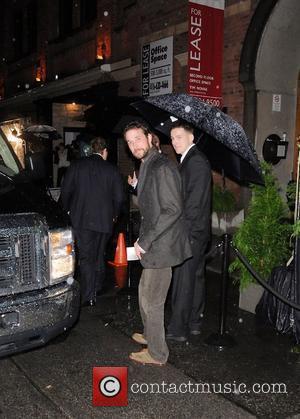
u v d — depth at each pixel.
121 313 5.23
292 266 4.71
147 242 3.59
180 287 4.38
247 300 5.35
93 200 5.20
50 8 16.47
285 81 7.90
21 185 4.16
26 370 3.93
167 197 3.54
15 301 3.38
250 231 4.93
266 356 4.27
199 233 4.20
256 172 4.43
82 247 5.29
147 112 5.76
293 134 8.09
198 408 3.42
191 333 4.70
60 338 4.12
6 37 21.30
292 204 5.27
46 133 14.16
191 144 4.28
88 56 14.05
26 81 19.28
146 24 10.66
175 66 9.77
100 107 10.43
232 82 8.20
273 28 7.41
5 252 3.39
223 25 8.23
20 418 3.26
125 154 11.78
